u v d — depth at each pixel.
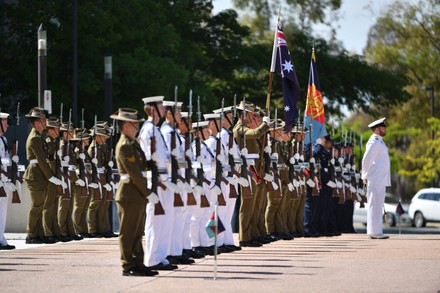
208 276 24.88
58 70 65.62
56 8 64.69
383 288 22.58
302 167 38.91
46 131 35.91
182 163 27.39
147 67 65.12
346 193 44.38
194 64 77.44
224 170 31.66
